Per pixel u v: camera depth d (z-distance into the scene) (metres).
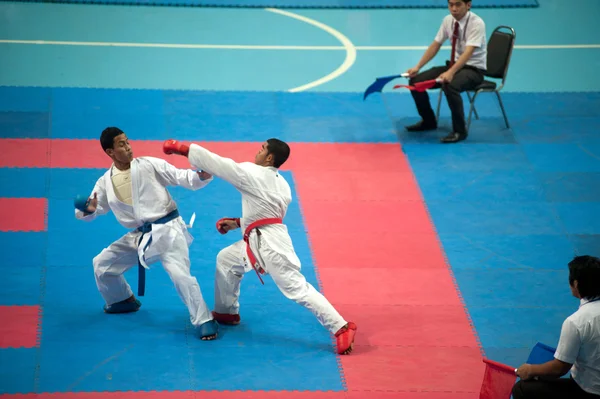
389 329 8.93
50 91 13.72
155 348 8.48
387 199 11.41
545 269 10.09
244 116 13.37
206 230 10.58
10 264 9.68
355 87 14.50
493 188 11.78
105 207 8.44
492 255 10.32
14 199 10.95
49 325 8.75
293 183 11.65
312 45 15.92
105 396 7.78
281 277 8.34
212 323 8.62
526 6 17.78
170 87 14.12
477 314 9.23
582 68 15.40
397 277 9.83
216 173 8.09
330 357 8.45
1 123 12.71
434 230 10.79
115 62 14.84
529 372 6.87
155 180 8.27
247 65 15.05
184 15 16.91
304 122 13.31
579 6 17.92
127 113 13.23
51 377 8.00
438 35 12.83
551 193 11.70
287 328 8.91
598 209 11.38
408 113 13.81
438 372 8.29
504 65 12.80
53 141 12.38
